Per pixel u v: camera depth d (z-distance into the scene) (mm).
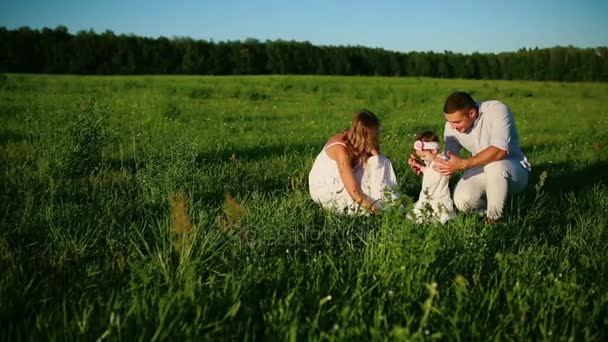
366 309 3029
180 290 3070
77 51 65438
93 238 4121
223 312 2984
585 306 3160
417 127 12711
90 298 3191
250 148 8781
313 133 11164
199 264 3494
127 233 4203
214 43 72438
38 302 3105
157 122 11734
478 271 3602
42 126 6660
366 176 5418
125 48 67375
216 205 5191
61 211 4613
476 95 26266
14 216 4543
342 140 5340
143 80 34625
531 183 6723
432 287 2740
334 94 24828
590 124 14016
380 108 17641
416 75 74188
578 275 3543
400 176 6809
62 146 6180
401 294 3164
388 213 3639
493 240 4156
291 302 3016
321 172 5383
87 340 2684
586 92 29438
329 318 2932
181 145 5691
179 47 70438
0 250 3740
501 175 4918
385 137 10398
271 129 11758
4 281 3223
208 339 2607
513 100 24203
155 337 2594
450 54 72188
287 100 21016
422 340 2543
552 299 3219
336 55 72938
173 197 4926
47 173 6070
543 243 4410
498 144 4914
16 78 32219
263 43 74375
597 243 4234
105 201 5137
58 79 34594
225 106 17172
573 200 5707
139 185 5648
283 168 7172
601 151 9211
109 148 8086
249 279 3277
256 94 21797
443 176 5027
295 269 3500
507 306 3156
